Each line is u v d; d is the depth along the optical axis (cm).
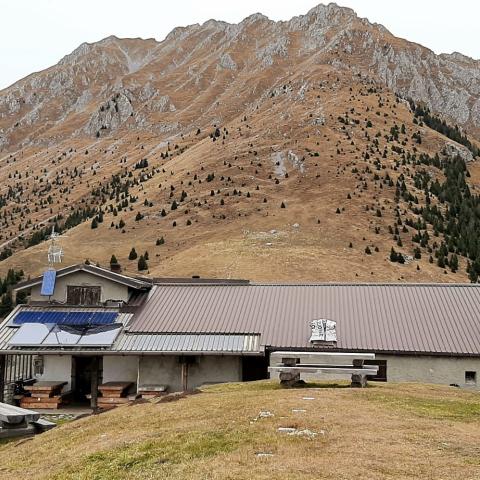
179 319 3303
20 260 14762
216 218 15388
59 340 3073
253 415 1694
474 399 2109
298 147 19150
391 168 17688
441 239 13638
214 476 1166
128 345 3045
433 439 1399
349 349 2903
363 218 14212
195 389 2545
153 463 1308
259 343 3005
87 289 3556
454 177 18000
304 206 15038
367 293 3512
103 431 1750
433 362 2872
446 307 3259
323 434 1439
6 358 3466
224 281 4250
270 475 1140
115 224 16738
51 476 1327
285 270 10744
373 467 1176
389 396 2034
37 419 1953
